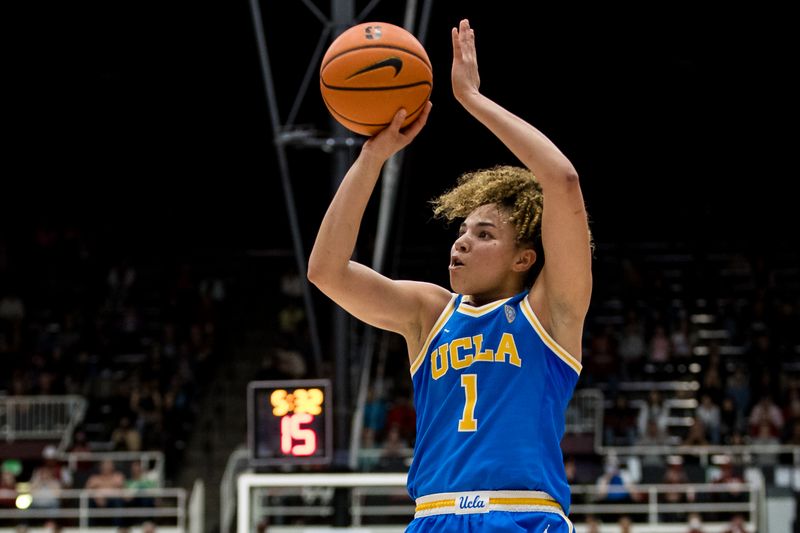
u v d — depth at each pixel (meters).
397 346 25.56
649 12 30.77
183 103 32.44
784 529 19.89
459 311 3.69
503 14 30.88
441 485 3.50
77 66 31.72
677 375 25.78
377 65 3.56
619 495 20.22
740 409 24.25
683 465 21.47
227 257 31.70
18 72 31.56
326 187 32.47
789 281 30.28
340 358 15.53
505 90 31.81
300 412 13.46
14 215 32.16
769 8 30.39
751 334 27.55
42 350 27.45
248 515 13.76
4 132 32.28
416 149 31.98
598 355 25.94
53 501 20.83
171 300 29.09
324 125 17.94
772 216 32.00
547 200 3.42
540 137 3.44
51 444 23.59
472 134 31.88
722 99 31.83
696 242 31.72
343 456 14.58
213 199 32.94
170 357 26.66
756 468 21.44
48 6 30.75
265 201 32.91
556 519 3.43
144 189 32.81
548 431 3.49
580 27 30.97
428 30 31.03
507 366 3.52
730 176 32.28
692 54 31.23
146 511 20.50
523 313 3.57
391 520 20.58
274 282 31.02
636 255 31.33
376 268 16.12
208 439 24.28
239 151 32.84
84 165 32.69
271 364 25.38
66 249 31.41
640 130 32.16
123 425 23.02
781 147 32.00
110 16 31.12
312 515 20.31
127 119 32.66
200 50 31.67
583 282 3.45
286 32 31.23
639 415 24.06
